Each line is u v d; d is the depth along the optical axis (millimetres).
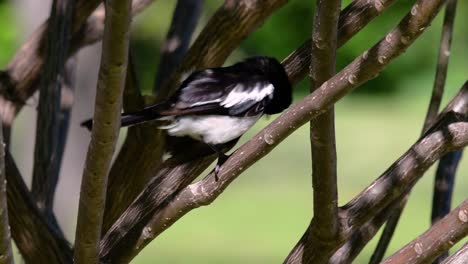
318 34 7281
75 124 27516
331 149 7688
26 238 8812
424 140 8055
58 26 10625
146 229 8352
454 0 9281
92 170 7160
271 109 10695
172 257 28703
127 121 9688
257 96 10312
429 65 58812
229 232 32594
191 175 9109
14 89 11797
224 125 10133
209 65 10375
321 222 8039
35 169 10594
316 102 7230
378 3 8586
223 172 7898
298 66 9594
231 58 49844
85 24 12367
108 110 6801
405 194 8844
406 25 6926
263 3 9930
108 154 7082
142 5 12930
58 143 11445
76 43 12367
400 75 58906
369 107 56562
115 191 10188
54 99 10625
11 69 11797
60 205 28719
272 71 10617
